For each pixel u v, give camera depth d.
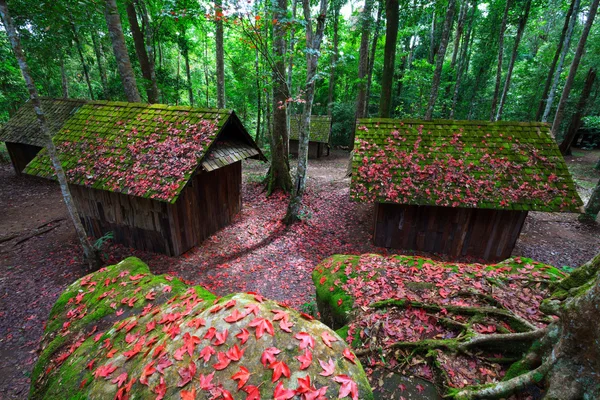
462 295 3.83
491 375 2.81
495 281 3.95
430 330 3.47
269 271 7.71
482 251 8.62
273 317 2.12
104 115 9.24
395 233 8.87
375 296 4.08
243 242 9.09
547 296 3.61
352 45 24.98
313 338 2.02
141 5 13.83
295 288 7.05
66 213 10.81
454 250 8.73
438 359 3.02
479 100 23.69
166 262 7.88
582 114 19.48
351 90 29.67
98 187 7.52
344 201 12.55
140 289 3.96
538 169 7.95
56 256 8.10
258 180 14.62
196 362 1.92
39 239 8.98
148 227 8.01
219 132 7.82
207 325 2.13
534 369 2.49
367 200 7.96
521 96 23.48
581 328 2.17
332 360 1.95
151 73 14.66
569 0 16.09
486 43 20.97
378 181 8.23
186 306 3.03
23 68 5.73
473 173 8.05
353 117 25.80
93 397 2.09
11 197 12.25
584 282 2.71
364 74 20.94
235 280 7.28
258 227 10.05
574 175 17.30
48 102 14.82
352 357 2.05
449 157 8.41
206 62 25.78
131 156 7.88
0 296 6.52
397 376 3.03
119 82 17.06
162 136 8.12
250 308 2.17
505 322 3.29
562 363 2.29
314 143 22.44
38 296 6.57
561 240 9.79
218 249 8.66
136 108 9.16
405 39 26.98
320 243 9.23
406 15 17.25
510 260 4.61
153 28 16.55
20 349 5.33
